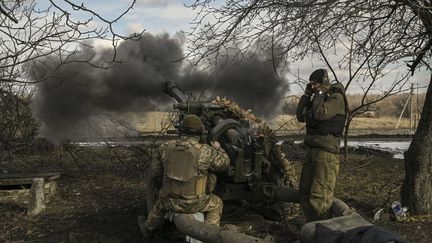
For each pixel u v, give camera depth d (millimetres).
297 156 11008
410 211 6152
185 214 5039
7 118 9227
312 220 5168
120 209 7168
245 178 5496
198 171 5094
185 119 5277
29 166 10789
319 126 5090
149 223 5438
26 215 6824
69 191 8383
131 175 9773
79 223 6398
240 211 6438
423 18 6215
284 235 5590
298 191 5434
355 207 6883
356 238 3512
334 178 5129
